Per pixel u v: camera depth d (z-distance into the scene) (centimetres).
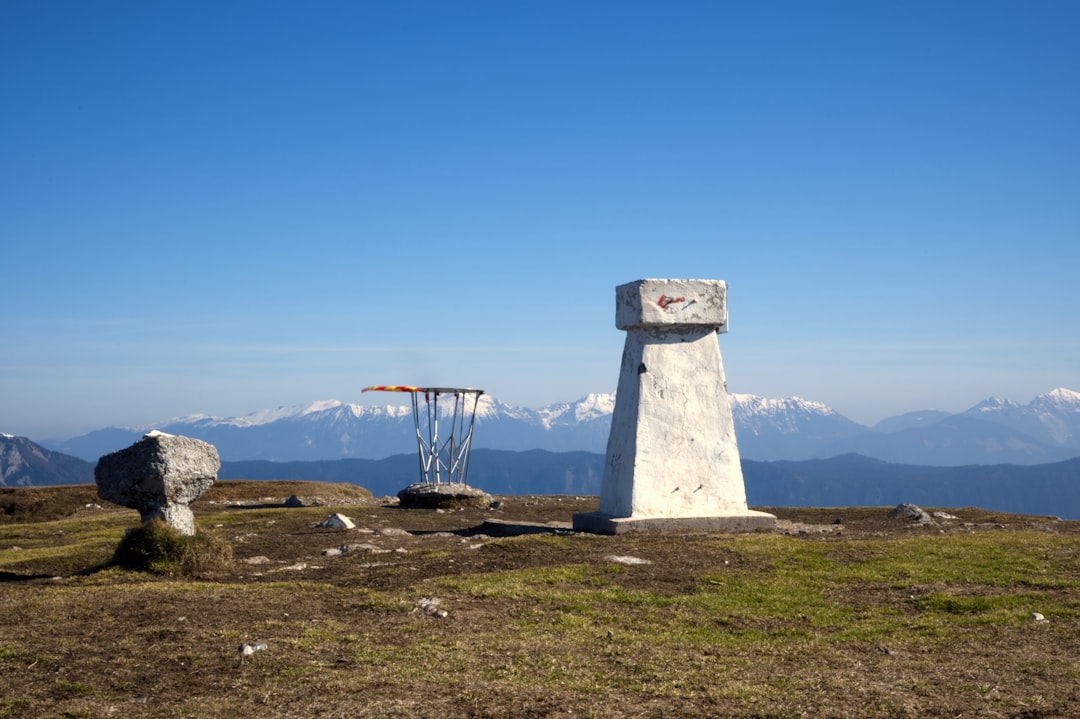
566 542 2297
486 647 1322
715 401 2742
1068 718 1051
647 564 2019
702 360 2744
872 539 2408
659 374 2689
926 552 2162
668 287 2672
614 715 1046
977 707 1089
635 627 1498
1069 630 1487
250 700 1065
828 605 1700
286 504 4056
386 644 1320
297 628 1387
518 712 1050
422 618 1487
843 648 1396
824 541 2348
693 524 2616
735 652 1360
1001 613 1602
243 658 1219
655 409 2670
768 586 1833
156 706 1038
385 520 3375
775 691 1148
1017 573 1931
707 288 2705
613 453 2766
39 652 1222
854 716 1054
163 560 1962
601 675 1207
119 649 1249
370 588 1770
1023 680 1208
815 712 1066
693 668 1256
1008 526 2819
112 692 1084
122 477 2088
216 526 3105
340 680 1141
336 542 2545
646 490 2627
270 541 2597
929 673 1244
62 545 2667
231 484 5006
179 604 1527
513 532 2884
